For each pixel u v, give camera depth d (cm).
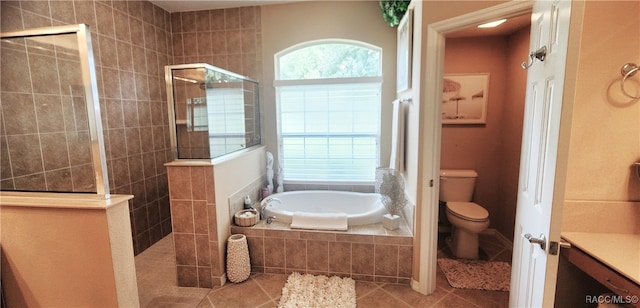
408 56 236
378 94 329
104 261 148
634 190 145
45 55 151
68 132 154
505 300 216
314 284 235
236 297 225
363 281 241
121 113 281
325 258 245
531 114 145
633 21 135
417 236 223
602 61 139
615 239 142
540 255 121
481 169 318
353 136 342
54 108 155
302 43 331
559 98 103
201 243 235
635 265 119
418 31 210
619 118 141
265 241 251
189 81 233
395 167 262
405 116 258
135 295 163
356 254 240
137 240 299
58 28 145
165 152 344
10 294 159
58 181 158
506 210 300
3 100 160
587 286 155
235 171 265
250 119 321
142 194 307
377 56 327
